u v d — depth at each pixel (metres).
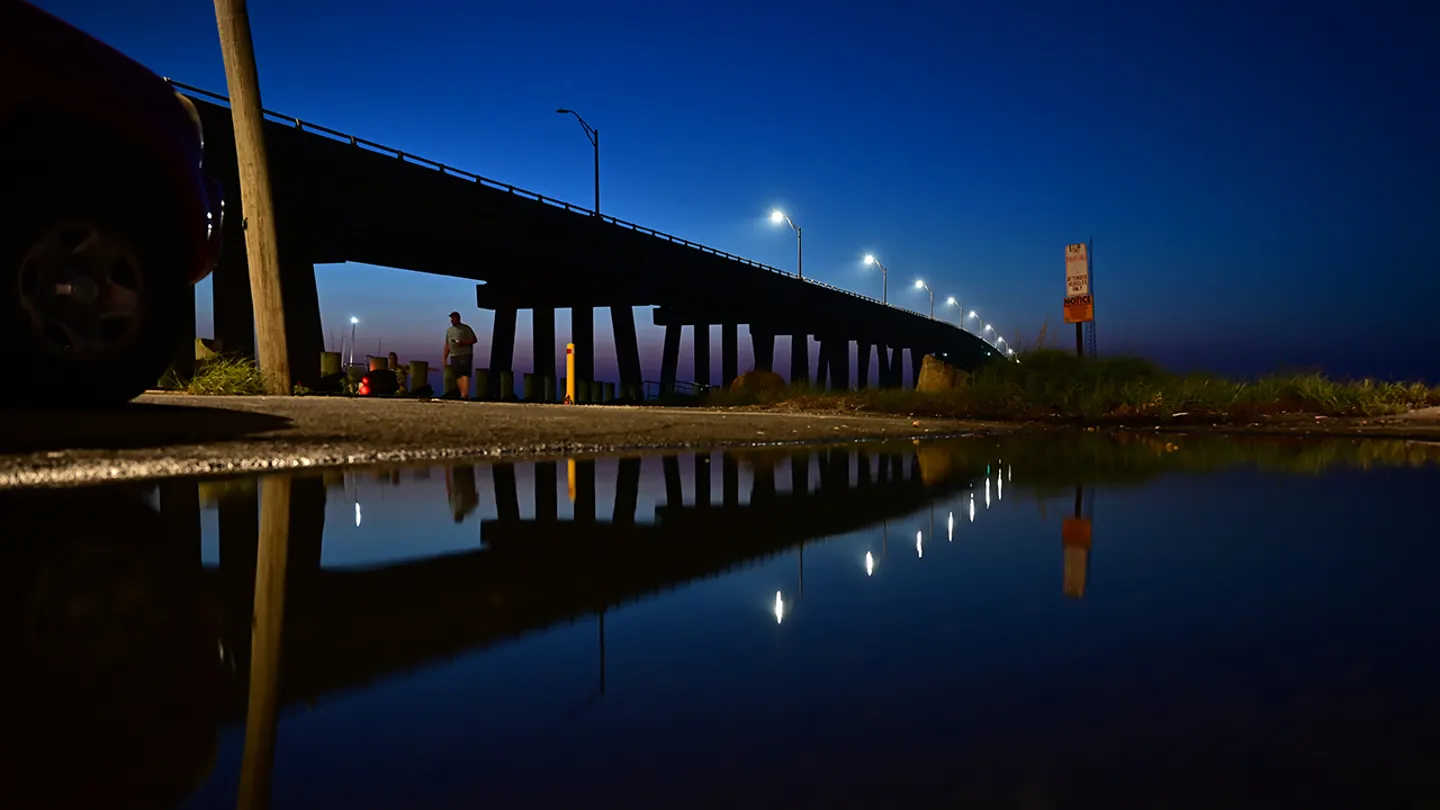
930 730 0.86
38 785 0.72
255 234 11.84
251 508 2.72
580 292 58.41
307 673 1.07
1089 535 2.15
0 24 4.03
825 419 9.52
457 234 43.59
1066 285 27.08
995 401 13.14
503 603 1.45
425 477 3.72
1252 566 1.73
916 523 2.39
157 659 1.12
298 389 12.68
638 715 0.91
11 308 4.32
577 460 4.68
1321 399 11.84
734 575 1.67
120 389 4.79
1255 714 0.89
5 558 1.86
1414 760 0.77
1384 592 1.48
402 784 0.74
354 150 36.56
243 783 0.73
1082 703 0.93
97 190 4.53
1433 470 4.07
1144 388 12.91
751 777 0.75
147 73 4.75
